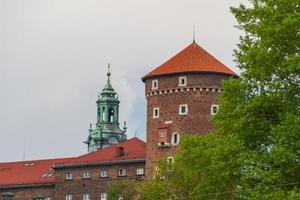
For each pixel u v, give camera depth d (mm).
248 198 86062
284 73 88125
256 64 89875
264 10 90750
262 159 85938
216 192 94062
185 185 139625
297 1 89375
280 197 82125
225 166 88812
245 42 93438
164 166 145125
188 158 105062
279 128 84812
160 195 142750
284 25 87125
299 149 84062
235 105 91125
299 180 84438
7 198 155375
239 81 91500
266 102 88000
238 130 89312
